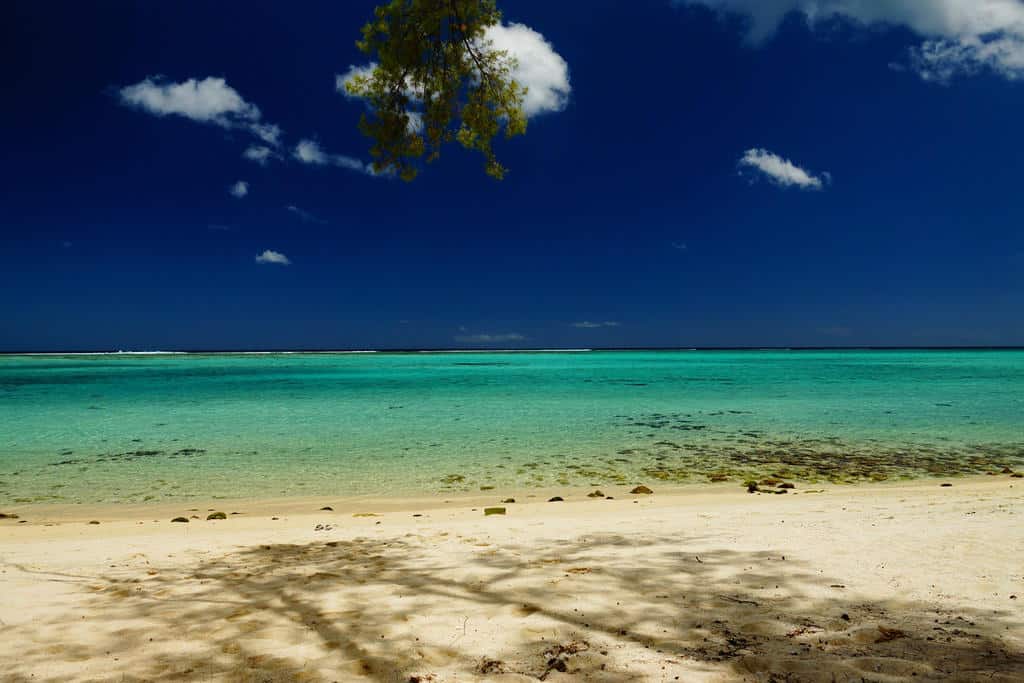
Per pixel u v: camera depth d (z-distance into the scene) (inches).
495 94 416.5
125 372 2920.8
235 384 2025.1
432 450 765.9
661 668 153.9
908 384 1893.5
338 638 184.4
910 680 141.6
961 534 295.4
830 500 448.5
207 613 210.8
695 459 700.7
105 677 159.5
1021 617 182.9
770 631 177.8
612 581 235.9
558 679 150.2
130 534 378.6
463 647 174.1
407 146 418.3
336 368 3467.0
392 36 385.1
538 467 662.5
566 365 3905.0
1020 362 4077.3
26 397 1515.7
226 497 534.6
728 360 5029.5
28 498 530.9
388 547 320.2
